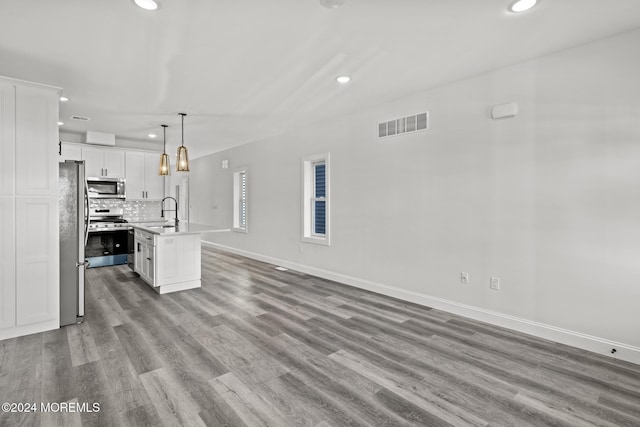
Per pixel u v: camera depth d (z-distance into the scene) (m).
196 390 2.13
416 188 3.89
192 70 3.23
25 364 2.44
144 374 2.32
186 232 4.20
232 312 3.61
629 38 2.51
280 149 6.05
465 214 3.46
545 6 2.16
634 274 2.52
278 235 6.14
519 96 3.06
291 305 3.85
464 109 3.45
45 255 3.07
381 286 4.29
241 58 2.96
